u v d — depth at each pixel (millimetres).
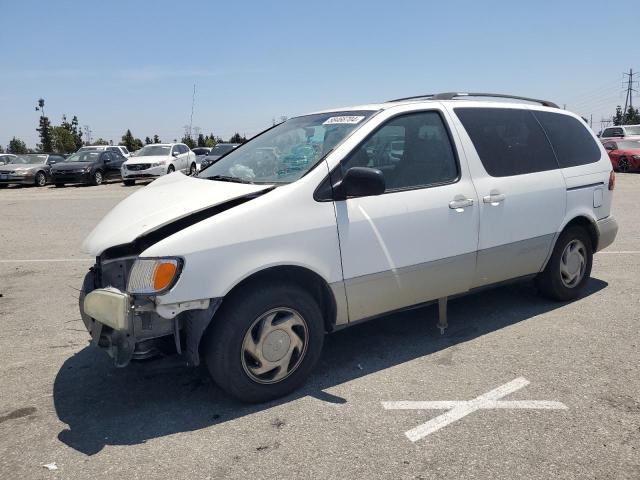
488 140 4477
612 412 3258
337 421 3246
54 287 6473
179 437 3129
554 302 5262
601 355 4055
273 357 3447
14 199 17469
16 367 4172
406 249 3875
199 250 3131
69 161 23719
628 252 7391
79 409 3498
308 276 3652
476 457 2848
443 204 4035
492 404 3393
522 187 4551
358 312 3787
